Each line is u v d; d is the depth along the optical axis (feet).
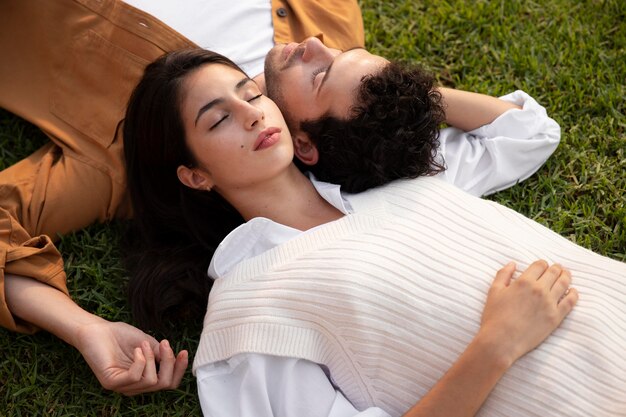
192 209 6.56
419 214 5.84
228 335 5.72
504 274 5.51
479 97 6.99
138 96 6.18
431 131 6.25
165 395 6.26
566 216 6.84
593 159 7.13
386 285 5.49
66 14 6.91
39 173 6.73
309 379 5.53
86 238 6.96
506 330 5.15
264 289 5.70
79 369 6.37
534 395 5.15
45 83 7.09
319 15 7.47
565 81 7.64
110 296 6.74
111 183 6.82
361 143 6.12
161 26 6.81
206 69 5.98
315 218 6.16
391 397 5.57
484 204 6.06
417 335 5.44
